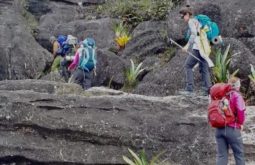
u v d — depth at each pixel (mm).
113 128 11344
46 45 21125
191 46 12281
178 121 11406
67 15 22906
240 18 16141
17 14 21734
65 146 11266
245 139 10945
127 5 21234
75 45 16969
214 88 9555
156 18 19953
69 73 16172
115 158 11133
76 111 11578
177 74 14867
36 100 11648
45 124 11344
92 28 20156
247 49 14727
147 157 11180
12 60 18859
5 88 12594
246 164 10688
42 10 23703
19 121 11398
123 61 16938
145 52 17500
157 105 11766
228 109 9375
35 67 18953
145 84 15078
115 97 11953
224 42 14836
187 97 12094
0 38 19328
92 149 11234
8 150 11234
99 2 23750
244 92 14133
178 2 20109
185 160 11094
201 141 11148
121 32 19688
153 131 11320
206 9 16719
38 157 11164
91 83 15906
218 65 13664
